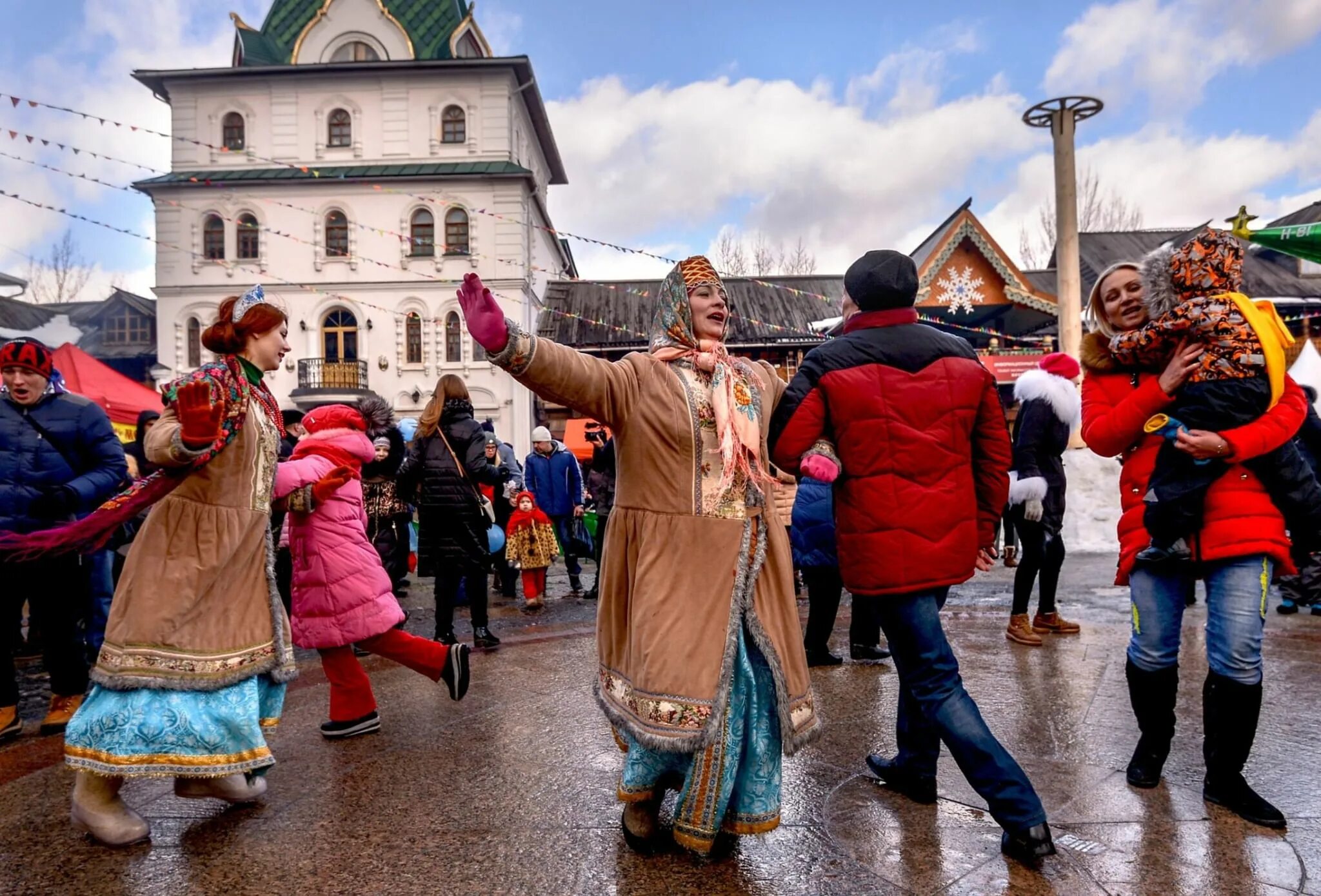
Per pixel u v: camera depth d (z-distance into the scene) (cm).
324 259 2528
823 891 219
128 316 2803
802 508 471
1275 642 510
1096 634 538
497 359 210
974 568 269
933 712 249
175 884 230
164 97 2648
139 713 252
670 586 224
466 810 277
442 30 2833
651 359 239
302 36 2766
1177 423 257
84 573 521
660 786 243
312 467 332
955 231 1670
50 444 396
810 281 2577
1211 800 269
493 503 841
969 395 254
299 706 414
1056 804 271
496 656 521
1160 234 2581
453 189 2531
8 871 239
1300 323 1964
